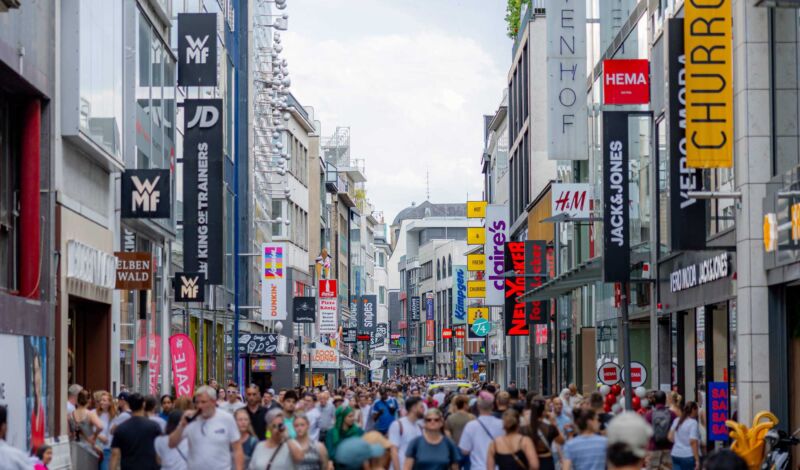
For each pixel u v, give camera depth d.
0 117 29.70
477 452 23.00
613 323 55.31
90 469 27.66
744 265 32.44
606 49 53.81
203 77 50.16
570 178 67.00
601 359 58.50
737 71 32.84
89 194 35.81
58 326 31.84
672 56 33.28
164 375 50.09
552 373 79.56
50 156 31.20
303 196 112.69
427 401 36.50
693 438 27.52
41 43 30.58
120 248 40.28
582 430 19.30
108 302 37.84
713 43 31.92
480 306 127.94
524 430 21.11
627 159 41.09
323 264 119.94
